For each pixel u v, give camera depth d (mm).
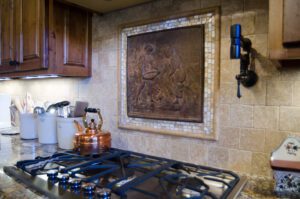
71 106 1525
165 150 1147
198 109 1032
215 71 988
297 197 733
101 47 1392
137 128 1233
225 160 982
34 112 1598
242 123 940
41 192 778
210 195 729
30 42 1254
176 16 1082
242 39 834
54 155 1168
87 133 1175
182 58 1070
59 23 1252
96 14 1392
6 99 2152
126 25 1265
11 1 1371
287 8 604
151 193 769
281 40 619
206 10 1001
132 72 1250
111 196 763
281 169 751
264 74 893
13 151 1352
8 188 828
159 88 1147
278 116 872
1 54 1492
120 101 1311
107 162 1077
